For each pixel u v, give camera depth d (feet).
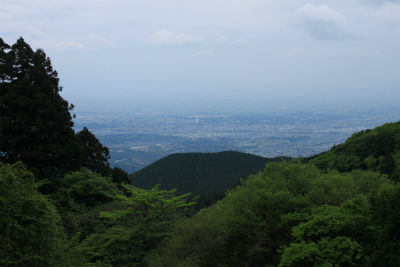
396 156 133.08
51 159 91.30
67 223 65.77
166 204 61.26
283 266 48.85
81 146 101.60
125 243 59.57
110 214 60.95
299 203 55.57
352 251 43.06
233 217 60.49
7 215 34.37
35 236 37.45
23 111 89.35
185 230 57.21
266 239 56.08
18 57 94.94
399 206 37.73
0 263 32.27
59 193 78.89
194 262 54.13
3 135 84.12
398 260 34.88
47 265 37.17
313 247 41.32
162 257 53.67
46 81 95.86
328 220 43.93
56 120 94.48
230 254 60.29
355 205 44.37
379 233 40.78
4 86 90.63
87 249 51.62
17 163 42.37
